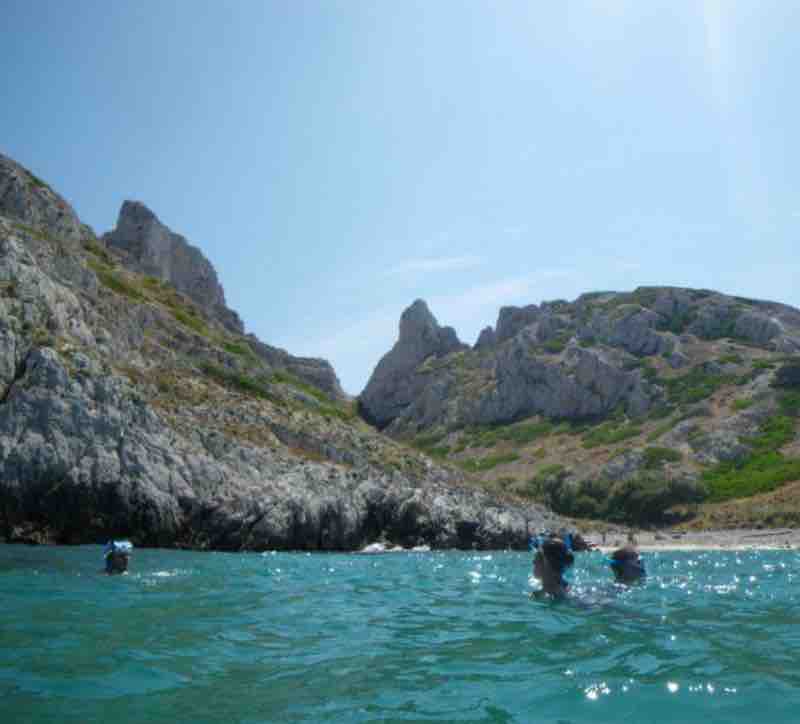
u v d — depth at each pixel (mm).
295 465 42844
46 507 30938
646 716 5684
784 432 82062
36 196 63281
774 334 109625
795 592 15086
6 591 13703
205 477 36000
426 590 15570
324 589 15625
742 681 6715
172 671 7246
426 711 5879
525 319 138625
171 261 99312
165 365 53312
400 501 42812
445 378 131125
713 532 61312
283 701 6199
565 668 7352
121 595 13422
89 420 33188
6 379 33031
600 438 95562
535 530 46719
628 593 13883
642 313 116125
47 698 6195
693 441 85438
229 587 15562
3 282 39281
